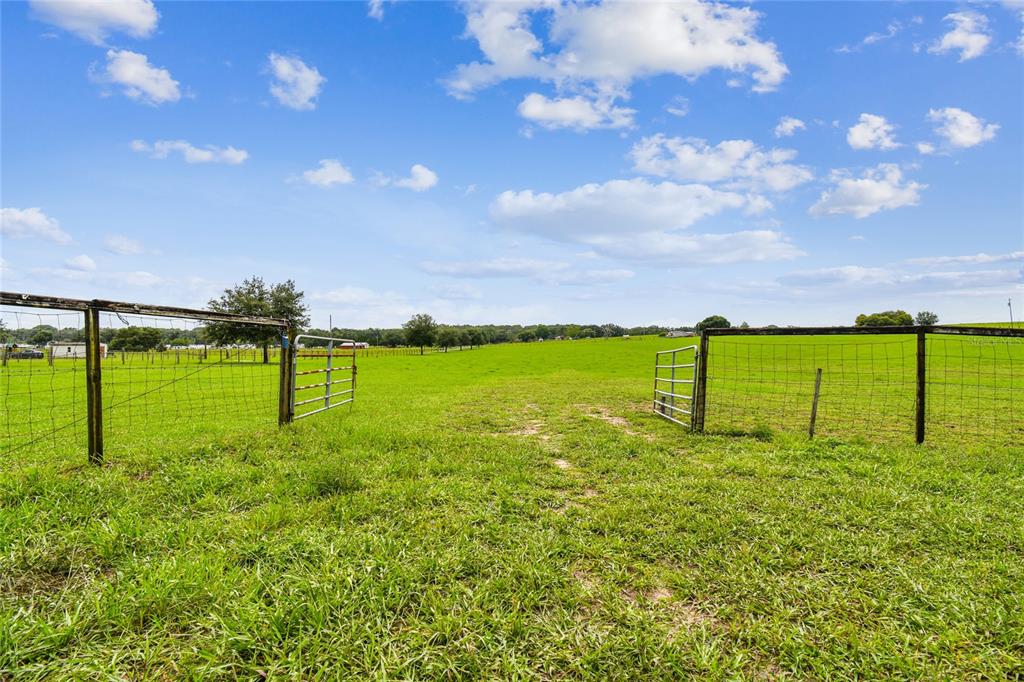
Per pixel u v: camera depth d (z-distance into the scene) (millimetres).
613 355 52719
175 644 2781
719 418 12133
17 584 3357
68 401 15695
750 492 5480
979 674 2656
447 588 3424
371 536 4145
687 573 3736
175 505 4902
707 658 2719
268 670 2578
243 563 3773
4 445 8180
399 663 2637
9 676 2506
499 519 4738
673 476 6238
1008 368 26281
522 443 8367
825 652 2795
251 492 5293
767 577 3648
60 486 5066
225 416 12188
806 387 19625
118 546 3895
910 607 3250
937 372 25000
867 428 10547
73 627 2820
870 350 38125
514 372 34844
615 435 9172
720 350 42594
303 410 13578
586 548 4117
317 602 3074
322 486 5438
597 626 3033
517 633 2934
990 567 3791
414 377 29688
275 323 8977
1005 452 7613
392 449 7758
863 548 4059
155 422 11047
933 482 5766
